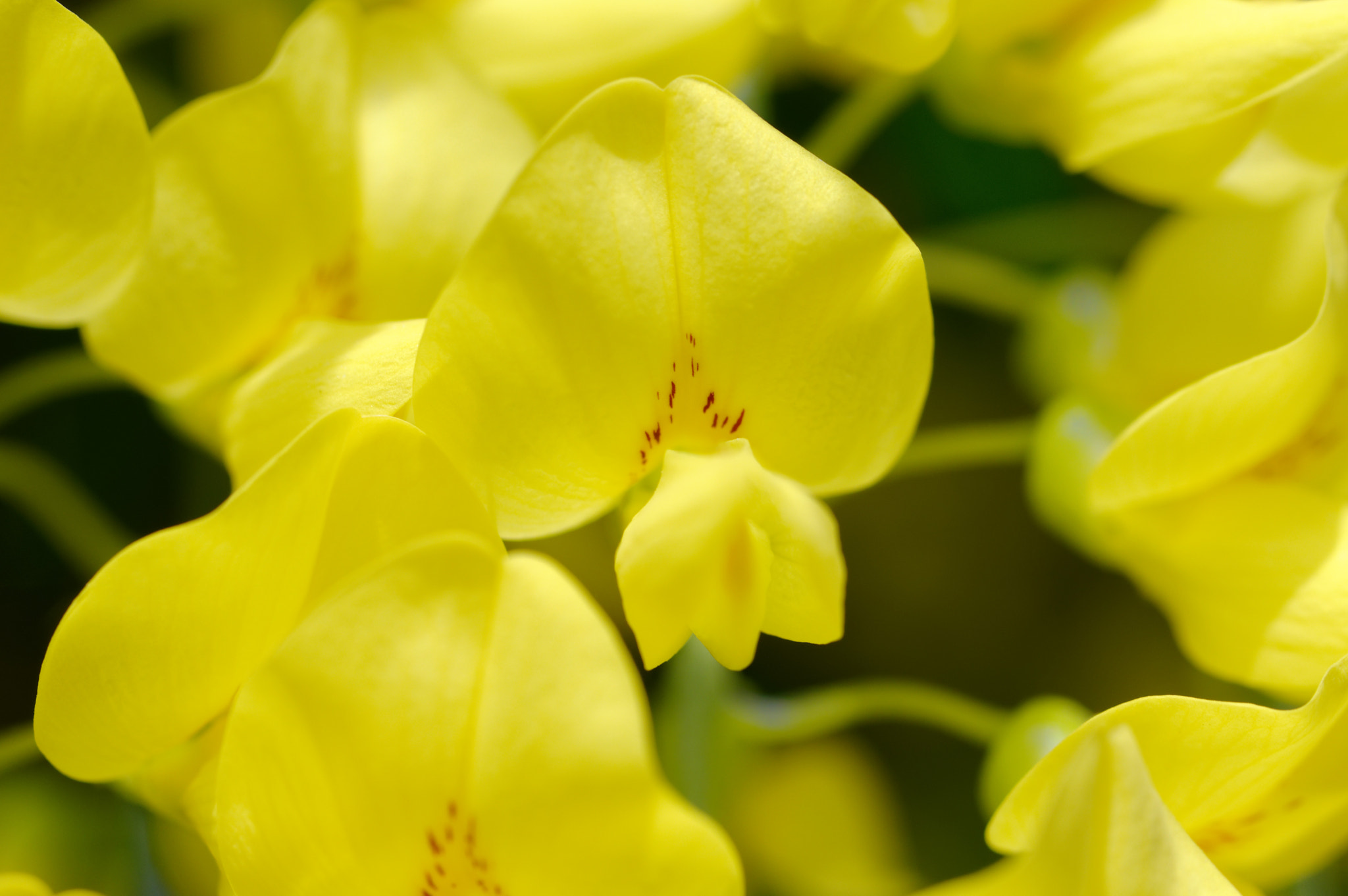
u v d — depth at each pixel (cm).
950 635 27
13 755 18
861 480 16
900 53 18
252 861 15
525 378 16
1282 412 17
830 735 27
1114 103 18
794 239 16
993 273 21
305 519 16
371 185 18
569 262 16
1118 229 24
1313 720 16
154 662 16
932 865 26
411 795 15
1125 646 27
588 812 15
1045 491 20
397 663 15
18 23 16
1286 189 18
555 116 19
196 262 17
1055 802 15
